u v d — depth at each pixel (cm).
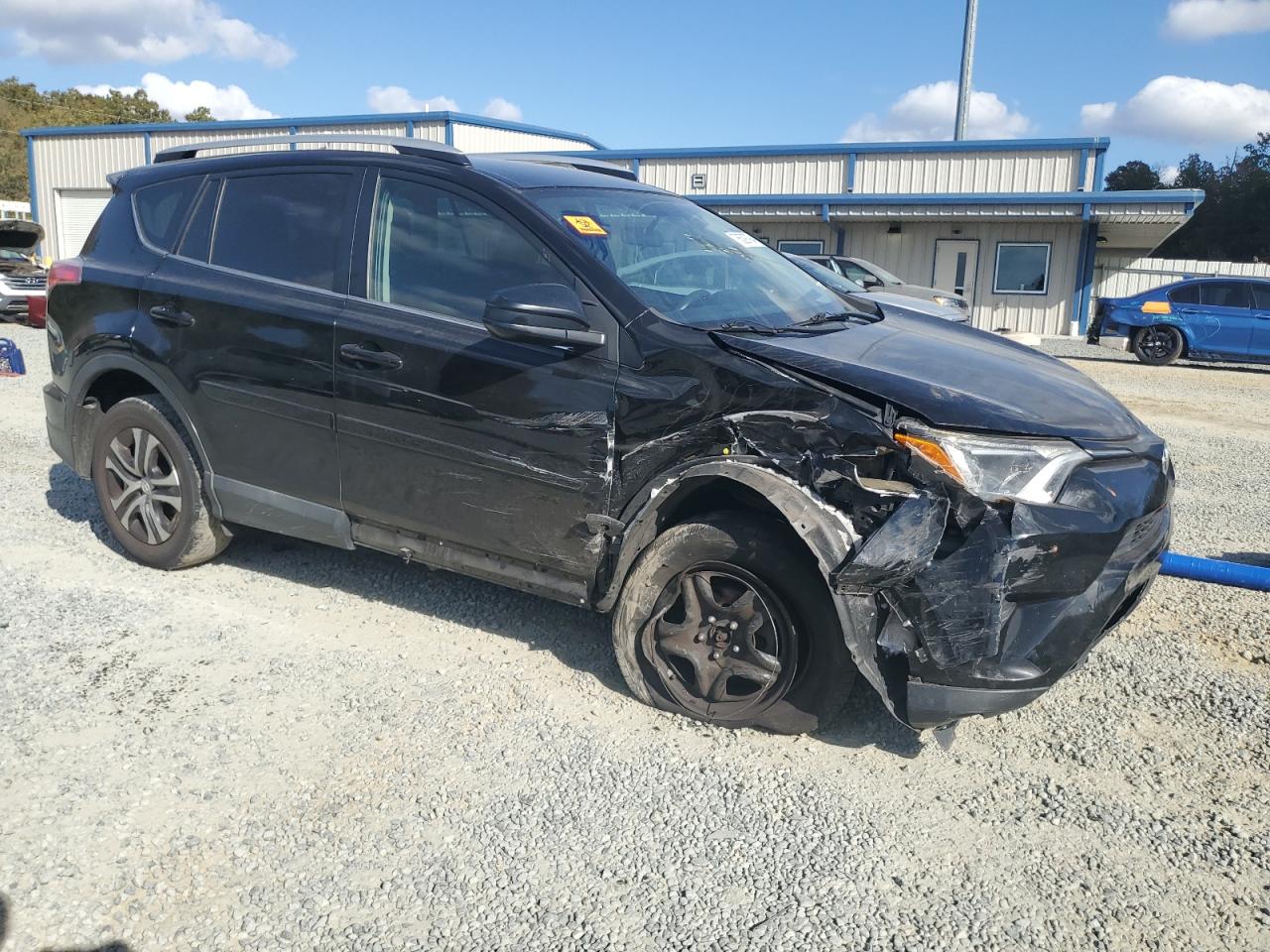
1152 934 252
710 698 340
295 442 404
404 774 311
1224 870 278
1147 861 281
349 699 356
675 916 253
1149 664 406
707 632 338
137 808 288
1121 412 350
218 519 447
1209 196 5656
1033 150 2420
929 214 2341
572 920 251
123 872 262
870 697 372
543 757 323
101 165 3212
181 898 254
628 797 303
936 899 263
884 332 386
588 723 345
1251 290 1691
